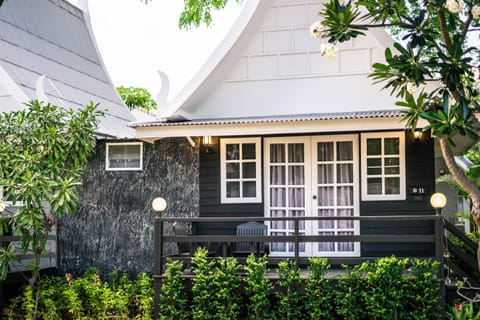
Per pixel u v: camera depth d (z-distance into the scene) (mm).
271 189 9898
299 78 9914
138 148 10547
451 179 11680
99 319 9133
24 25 12234
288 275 7801
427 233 9312
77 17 14875
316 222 9695
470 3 5820
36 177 8453
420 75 5707
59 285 9656
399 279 7504
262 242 8852
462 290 7820
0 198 9328
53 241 10656
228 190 10039
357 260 7949
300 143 9852
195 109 10141
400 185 9469
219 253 9570
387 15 6070
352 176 9641
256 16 9938
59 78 12336
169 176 10328
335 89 9789
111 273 10203
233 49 9922
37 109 9219
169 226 10289
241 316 8289
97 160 10656
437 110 5773
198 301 7930
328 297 7637
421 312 7480
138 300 9562
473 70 6180
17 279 9812
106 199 10594
